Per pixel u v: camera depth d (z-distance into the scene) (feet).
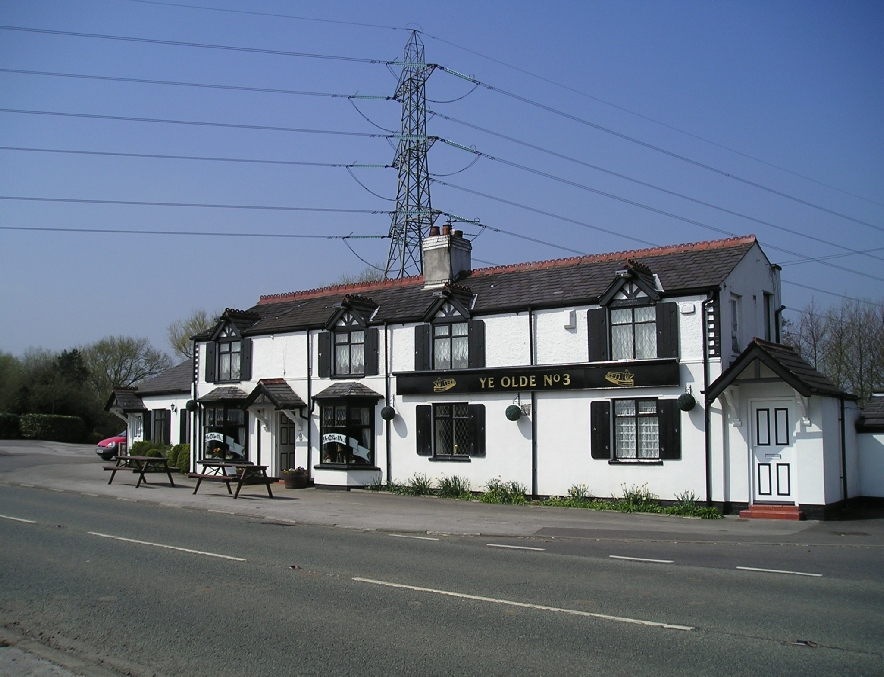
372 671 24.03
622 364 71.00
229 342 100.12
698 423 67.77
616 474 71.41
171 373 129.49
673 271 72.64
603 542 51.21
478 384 79.05
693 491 67.62
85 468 114.11
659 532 55.42
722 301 68.44
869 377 132.05
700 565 41.75
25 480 92.48
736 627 28.60
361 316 88.12
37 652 26.05
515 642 26.81
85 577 37.50
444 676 23.54
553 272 82.28
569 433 74.23
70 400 208.64
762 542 51.13
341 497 79.00
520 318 77.87
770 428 65.82
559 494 74.23
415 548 47.55
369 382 87.35
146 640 27.43
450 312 82.33
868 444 71.72
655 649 25.95
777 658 25.00
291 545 47.88
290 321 95.40
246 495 79.15
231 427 97.91
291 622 29.53
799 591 34.88
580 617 30.07
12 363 223.71
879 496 70.69
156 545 46.83
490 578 37.76
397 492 82.02
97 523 56.13
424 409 83.05
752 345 63.46
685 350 68.74
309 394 91.50
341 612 30.94
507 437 77.66
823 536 53.83
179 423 119.44
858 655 25.31
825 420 64.69
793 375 62.03
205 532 52.90
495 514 65.41
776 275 82.64
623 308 72.54
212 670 24.34
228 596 33.73
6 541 47.80
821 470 63.16
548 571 39.73
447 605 32.04
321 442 89.56
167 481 94.22
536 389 75.72
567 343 75.05
